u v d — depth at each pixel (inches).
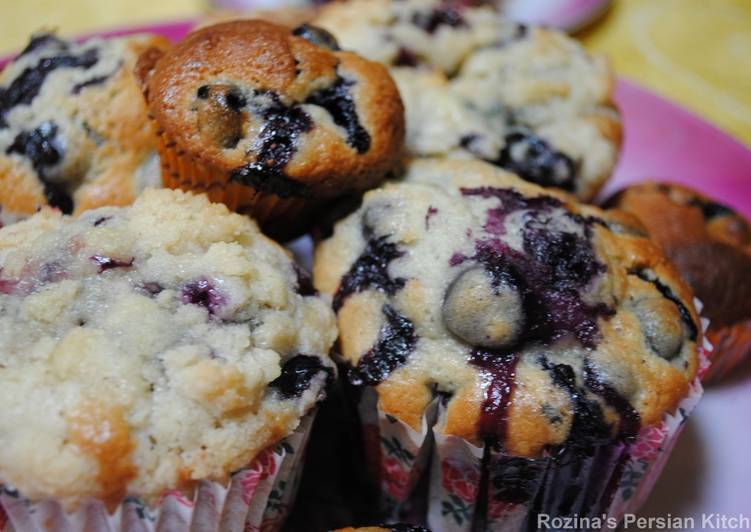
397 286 8.6
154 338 7.9
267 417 8.0
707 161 12.2
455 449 8.5
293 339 8.3
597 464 8.6
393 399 8.4
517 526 9.1
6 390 7.6
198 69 8.7
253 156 8.7
